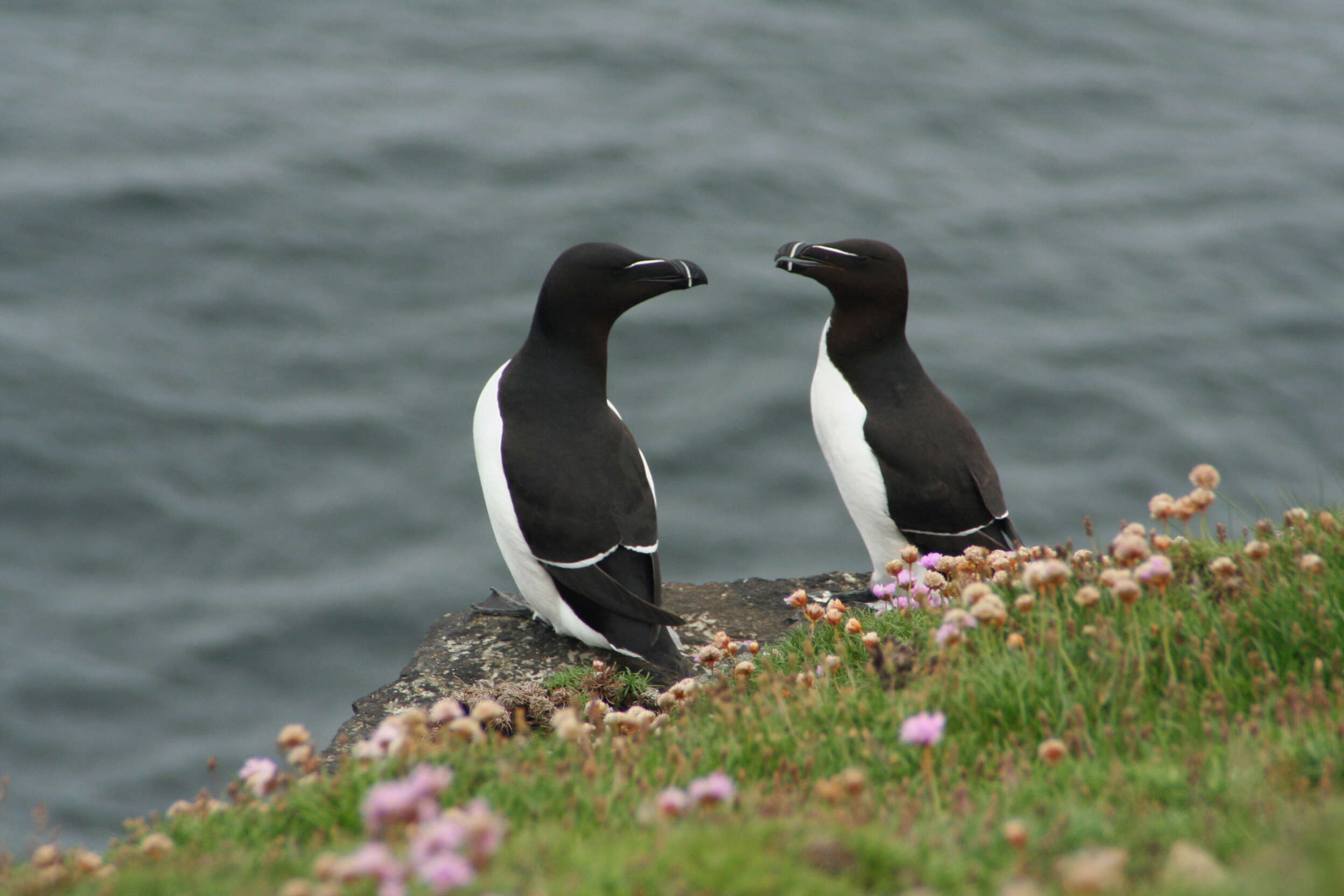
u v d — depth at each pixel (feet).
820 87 91.35
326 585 50.52
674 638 26.07
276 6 99.55
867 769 16.26
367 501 54.49
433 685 26.22
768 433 58.80
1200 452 58.29
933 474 28.37
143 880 13.89
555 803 15.38
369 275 68.28
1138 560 18.61
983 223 76.23
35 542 51.42
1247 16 109.29
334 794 16.08
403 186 76.13
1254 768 14.66
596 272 26.25
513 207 74.49
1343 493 25.95
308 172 76.23
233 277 67.00
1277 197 80.64
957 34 100.68
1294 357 65.36
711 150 81.20
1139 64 99.14
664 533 53.72
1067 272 71.67
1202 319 67.87
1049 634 18.07
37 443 55.06
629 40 96.22
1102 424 59.98
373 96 86.63
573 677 25.11
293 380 60.80
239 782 17.04
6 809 39.83
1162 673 17.69
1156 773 14.88
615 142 81.97
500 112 84.64
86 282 65.82
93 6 97.09
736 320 65.82
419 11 100.58
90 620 48.06
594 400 27.07
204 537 52.24
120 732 43.62
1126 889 12.01
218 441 56.59
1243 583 19.04
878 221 75.66
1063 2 107.76
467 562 51.80
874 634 20.01
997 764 16.06
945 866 12.78
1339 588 18.35
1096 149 86.58
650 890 12.02
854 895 12.07
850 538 53.47
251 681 46.24
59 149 76.28
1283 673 17.61
